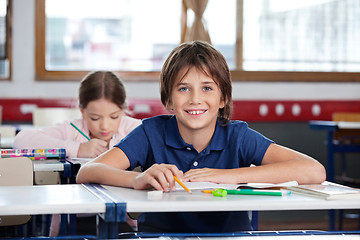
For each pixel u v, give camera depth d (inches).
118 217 36.9
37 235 99.7
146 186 45.3
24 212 36.1
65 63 177.0
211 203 38.4
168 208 37.7
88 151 85.4
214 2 182.9
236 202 38.8
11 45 170.7
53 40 175.5
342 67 191.8
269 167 52.7
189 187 45.9
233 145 59.7
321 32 189.6
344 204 40.1
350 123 144.7
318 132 187.6
